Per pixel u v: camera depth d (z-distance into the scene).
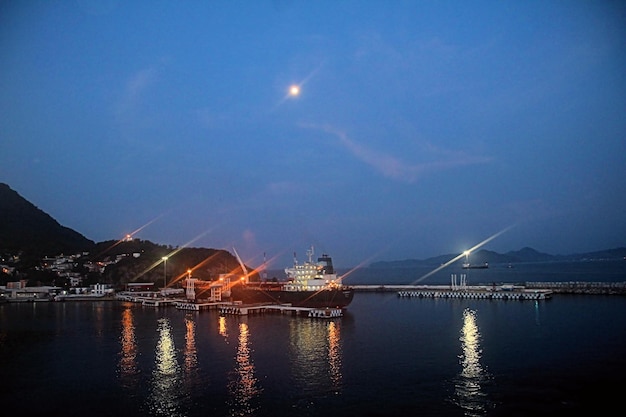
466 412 42.28
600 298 125.12
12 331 93.75
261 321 102.06
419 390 48.31
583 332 75.00
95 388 51.47
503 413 41.88
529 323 85.94
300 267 129.12
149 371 57.81
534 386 48.59
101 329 94.38
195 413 43.47
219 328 92.19
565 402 44.12
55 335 87.44
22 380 55.12
